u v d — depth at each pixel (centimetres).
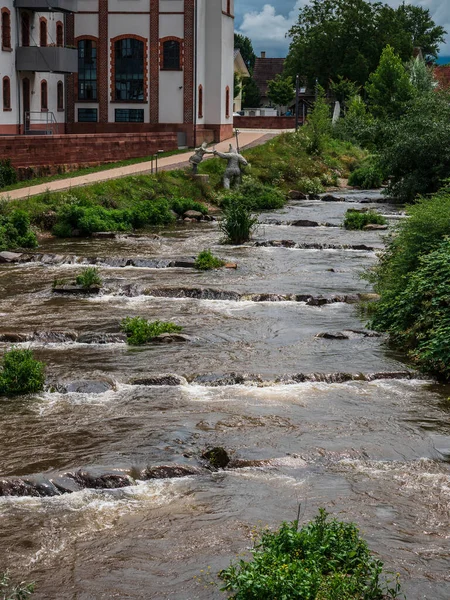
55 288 2156
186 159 4728
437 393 1438
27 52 4844
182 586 852
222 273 2428
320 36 8488
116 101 5628
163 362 1576
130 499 1040
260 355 1634
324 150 5812
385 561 894
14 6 4781
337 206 4184
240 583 785
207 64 5841
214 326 1845
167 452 1159
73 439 1209
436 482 1090
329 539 870
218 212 3897
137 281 2284
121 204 3503
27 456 1148
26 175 3734
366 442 1207
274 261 2628
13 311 1952
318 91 7569
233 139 6134
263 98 11025
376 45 8450
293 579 786
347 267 2544
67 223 3097
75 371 1509
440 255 1734
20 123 4922
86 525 976
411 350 1634
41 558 906
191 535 952
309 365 1568
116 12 5541
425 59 11150
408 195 4219
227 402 1373
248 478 1098
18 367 1415
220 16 5772
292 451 1170
